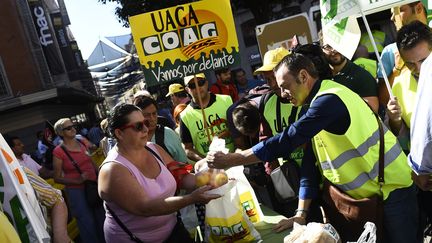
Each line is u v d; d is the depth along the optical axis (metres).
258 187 3.97
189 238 3.19
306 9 21.89
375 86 3.87
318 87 2.80
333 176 2.92
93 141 15.38
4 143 2.36
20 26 23.27
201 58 4.38
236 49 4.38
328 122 2.69
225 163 2.95
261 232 3.18
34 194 2.45
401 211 2.86
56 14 31.09
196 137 4.94
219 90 7.88
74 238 6.50
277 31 7.81
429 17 4.09
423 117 2.22
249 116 3.74
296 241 2.28
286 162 3.64
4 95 22.88
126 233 2.90
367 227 2.24
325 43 3.75
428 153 2.26
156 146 3.29
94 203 5.95
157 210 2.77
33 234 2.10
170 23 4.34
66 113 31.41
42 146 10.94
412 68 3.16
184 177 3.28
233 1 18.52
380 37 6.55
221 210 3.03
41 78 23.55
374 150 2.79
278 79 2.87
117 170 2.80
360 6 3.28
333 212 3.03
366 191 2.85
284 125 3.72
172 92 7.73
